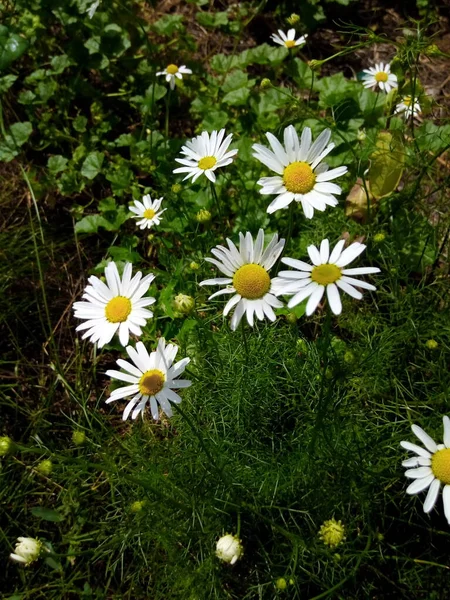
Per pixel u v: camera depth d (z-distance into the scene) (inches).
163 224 14.7
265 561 10.3
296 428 11.4
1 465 12.2
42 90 16.9
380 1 20.1
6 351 14.5
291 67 16.6
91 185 16.7
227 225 14.9
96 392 13.7
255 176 15.1
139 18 18.6
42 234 14.3
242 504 9.6
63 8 17.4
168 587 10.3
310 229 14.1
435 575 10.1
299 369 11.5
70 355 14.3
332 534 8.5
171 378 9.3
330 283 8.0
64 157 17.0
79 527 11.4
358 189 13.9
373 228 13.5
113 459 11.0
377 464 10.5
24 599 11.0
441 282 12.5
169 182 15.7
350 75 19.1
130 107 18.1
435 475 8.0
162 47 18.2
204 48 19.8
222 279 9.0
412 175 15.4
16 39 15.9
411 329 11.9
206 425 11.4
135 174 16.8
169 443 11.6
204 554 10.5
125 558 11.3
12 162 17.0
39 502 12.0
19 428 13.3
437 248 13.2
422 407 11.4
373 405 11.6
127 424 13.1
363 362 10.6
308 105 15.9
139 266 15.4
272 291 8.9
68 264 15.6
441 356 11.1
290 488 10.4
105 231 16.1
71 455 12.1
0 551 11.7
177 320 13.2
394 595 10.4
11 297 14.9
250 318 8.8
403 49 11.8
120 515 11.3
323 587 9.7
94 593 10.7
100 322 9.6
